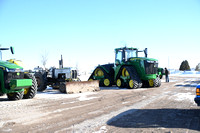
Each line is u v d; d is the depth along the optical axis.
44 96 9.09
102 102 7.08
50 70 12.77
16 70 7.80
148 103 6.80
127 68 12.95
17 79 7.46
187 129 3.81
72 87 10.40
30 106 6.35
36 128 3.95
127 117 4.82
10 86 7.38
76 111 5.55
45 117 4.86
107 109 5.80
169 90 11.04
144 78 12.81
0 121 4.47
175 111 5.45
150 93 9.71
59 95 9.43
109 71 14.48
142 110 5.63
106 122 4.38
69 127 4.02
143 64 12.80
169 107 6.02
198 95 4.80
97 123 4.30
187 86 13.55
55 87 12.37
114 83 14.67
